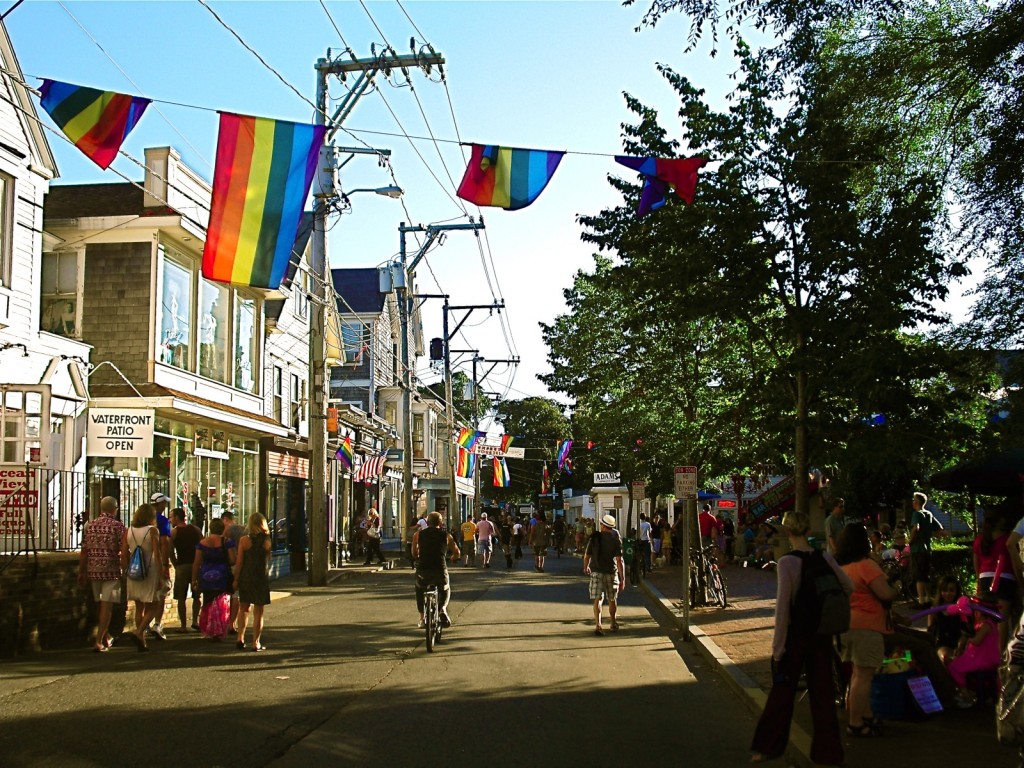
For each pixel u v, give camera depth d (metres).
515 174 10.74
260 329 27.31
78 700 9.69
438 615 14.10
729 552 38.19
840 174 12.41
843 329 12.23
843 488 16.58
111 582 12.98
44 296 21.16
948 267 12.62
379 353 50.56
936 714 8.89
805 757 7.45
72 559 13.78
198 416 22.03
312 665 12.09
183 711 9.23
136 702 9.62
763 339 13.44
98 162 9.79
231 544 14.46
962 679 9.34
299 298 31.23
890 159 13.08
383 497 49.91
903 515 22.42
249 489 27.08
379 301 50.59
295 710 9.35
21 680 10.75
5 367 16.59
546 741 8.27
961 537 33.59
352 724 8.80
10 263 16.83
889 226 12.37
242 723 8.73
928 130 12.80
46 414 15.50
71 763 7.27
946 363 12.59
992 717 8.85
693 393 27.41
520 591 23.58
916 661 9.01
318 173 23.56
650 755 7.89
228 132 10.69
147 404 20.22
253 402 26.70
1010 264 13.20
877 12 11.47
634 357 28.58
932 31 12.17
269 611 18.48
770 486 41.41
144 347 20.88
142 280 21.03
